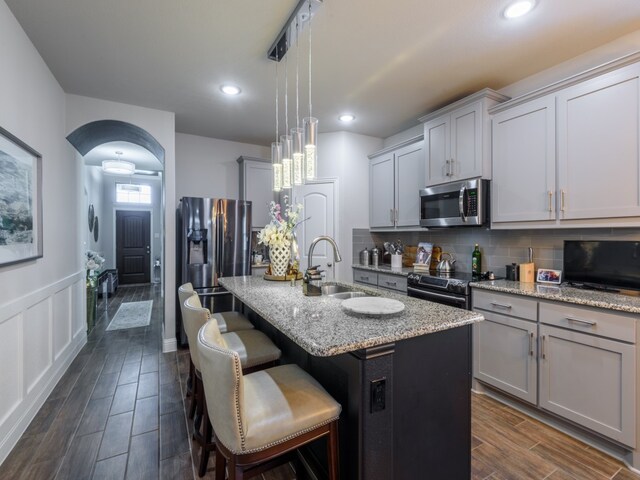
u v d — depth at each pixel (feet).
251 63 8.13
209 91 9.67
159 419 7.17
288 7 6.15
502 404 7.82
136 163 19.47
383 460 4.04
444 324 4.49
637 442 5.56
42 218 7.75
